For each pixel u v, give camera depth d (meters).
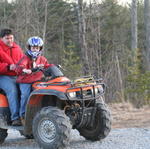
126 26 44.84
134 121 14.25
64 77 9.57
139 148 9.52
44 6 28.64
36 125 9.38
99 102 10.25
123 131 11.97
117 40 40.94
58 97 9.00
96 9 23.16
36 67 9.73
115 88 23.62
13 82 10.20
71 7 31.91
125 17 45.03
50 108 9.28
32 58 10.05
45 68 9.81
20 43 26.19
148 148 9.52
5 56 10.60
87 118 9.79
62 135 8.94
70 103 9.60
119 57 32.53
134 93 22.70
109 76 23.98
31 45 9.89
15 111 10.05
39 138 9.34
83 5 22.00
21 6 26.44
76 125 9.80
